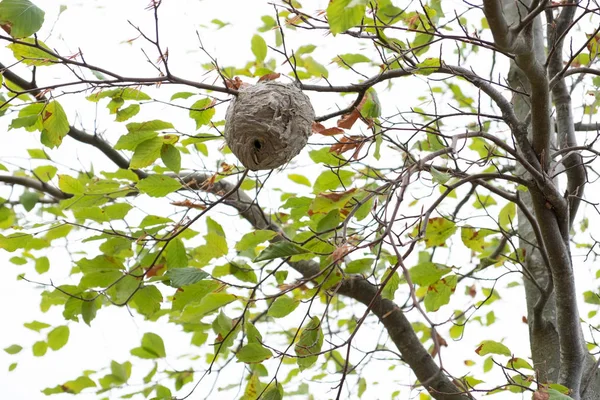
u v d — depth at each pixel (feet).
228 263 12.98
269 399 11.82
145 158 12.21
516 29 9.82
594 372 13.32
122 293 12.61
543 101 11.30
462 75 11.82
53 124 11.42
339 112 12.02
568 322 12.54
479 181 12.05
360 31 11.55
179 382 17.88
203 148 17.01
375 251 12.28
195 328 16.60
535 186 11.82
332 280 12.09
